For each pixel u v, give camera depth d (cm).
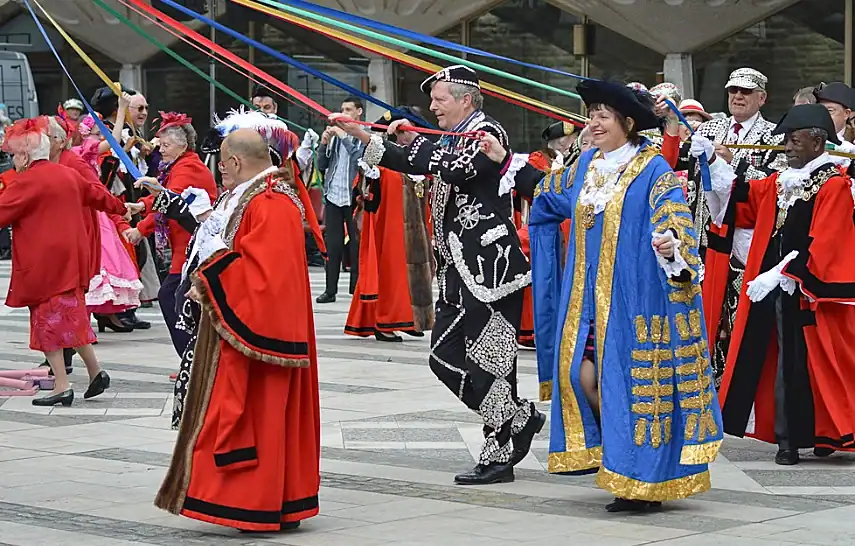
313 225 927
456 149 870
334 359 1422
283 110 2489
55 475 905
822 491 871
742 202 1009
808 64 2225
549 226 862
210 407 748
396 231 1546
